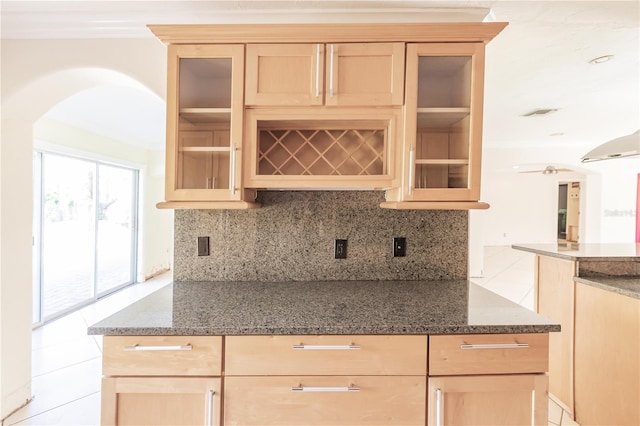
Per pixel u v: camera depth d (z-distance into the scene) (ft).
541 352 3.98
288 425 3.96
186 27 4.81
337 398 3.97
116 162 15.33
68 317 12.30
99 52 5.87
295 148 5.53
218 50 4.90
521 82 8.87
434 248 5.99
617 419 5.87
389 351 3.95
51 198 12.61
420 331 3.92
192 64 5.12
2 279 6.36
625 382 5.72
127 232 17.31
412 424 3.98
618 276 6.74
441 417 3.94
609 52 7.10
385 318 4.13
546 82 8.89
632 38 6.48
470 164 4.93
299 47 4.88
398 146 4.93
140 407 3.96
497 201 29.73
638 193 19.25
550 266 7.67
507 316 4.20
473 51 4.87
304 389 3.92
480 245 17.85
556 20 5.85
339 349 3.93
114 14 5.60
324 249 5.96
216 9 5.56
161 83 5.90
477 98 4.89
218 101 5.28
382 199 5.95
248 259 5.93
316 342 3.94
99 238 15.15
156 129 13.74
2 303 6.38
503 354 3.97
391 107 4.93
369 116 4.93
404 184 4.91
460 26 4.76
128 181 17.20
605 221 19.62
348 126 5.35
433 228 5.98
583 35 6.39
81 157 13.48
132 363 3.91
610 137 16.16
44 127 11.41
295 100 4.89
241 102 4.90
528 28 6.11
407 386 3.96
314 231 5.96
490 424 4.02
